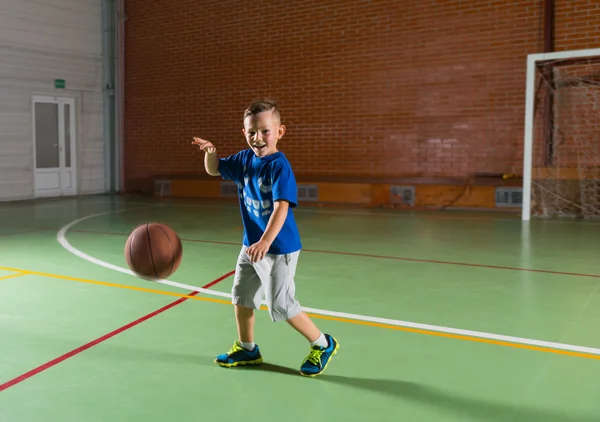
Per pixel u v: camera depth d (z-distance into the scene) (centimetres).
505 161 1173
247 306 318
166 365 335
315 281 556
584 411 276
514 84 1151
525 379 315
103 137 1598
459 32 1188
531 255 692
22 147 1390
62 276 571
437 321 425
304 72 1339
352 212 1159
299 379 315
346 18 1286
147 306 463
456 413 274
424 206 1228
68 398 289
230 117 1434
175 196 1504
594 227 931
